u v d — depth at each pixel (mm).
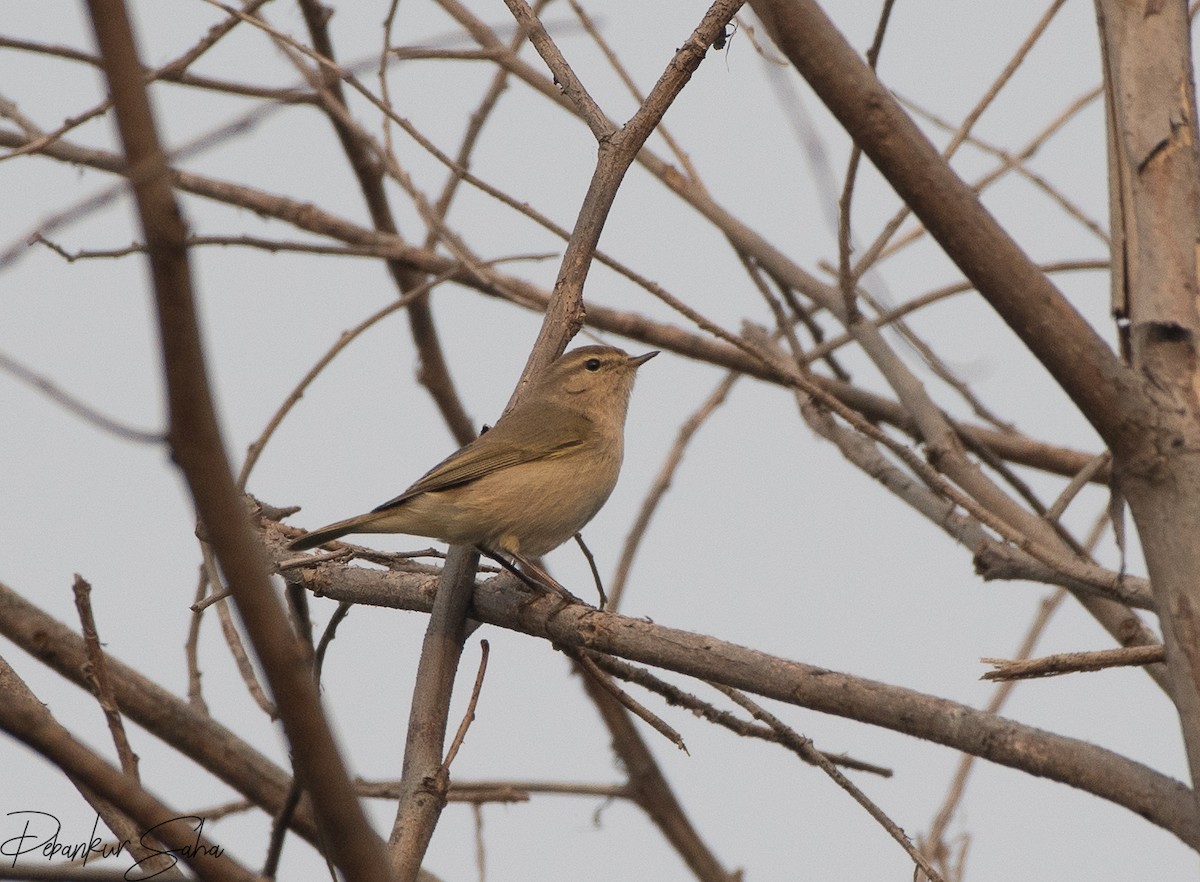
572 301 8758
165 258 4273
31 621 8273
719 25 8586
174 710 9039
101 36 4137
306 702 5137
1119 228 6992
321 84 12469
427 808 7586
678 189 12344
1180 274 6621
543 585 9219
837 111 6332
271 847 6602
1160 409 6355
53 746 5086
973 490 10391
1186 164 6801
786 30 6242
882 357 11469
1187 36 6988
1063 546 9922
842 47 6285
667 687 9117
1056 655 7066
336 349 11539
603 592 9234
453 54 11898
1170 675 6281
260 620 4965
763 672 7805
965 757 10562
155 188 4199
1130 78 6957
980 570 9711
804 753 7941
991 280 6328
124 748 6586
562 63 8992
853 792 7816
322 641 7883
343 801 5285
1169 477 6301
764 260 12383
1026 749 7090
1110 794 6922
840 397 13922
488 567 10062
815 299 12148
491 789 12117
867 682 7602
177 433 4551
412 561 11219
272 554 10516
